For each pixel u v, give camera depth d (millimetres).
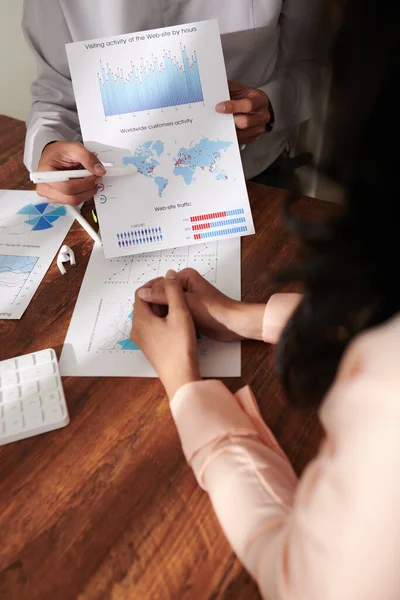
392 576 327
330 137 352
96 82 775
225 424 540
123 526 525
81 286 772
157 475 562
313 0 346
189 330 633
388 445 312
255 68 1123
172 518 528
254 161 1101
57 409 616
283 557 398
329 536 341
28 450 592
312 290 414
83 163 775
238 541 465
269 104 942
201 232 804
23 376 652
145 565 497
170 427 604
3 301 758
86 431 606
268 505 472
